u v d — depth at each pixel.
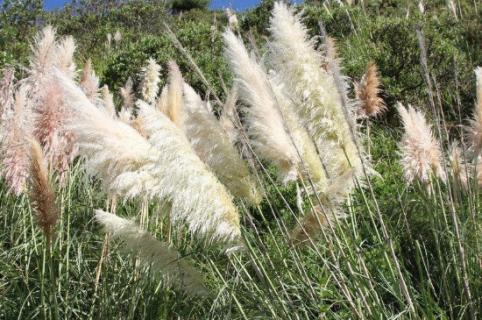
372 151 6.96
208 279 4.54
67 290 4.26
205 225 3.22
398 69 8.98
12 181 4.50
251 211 5.97
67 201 5.04
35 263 4.87
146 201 3.65
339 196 3.37
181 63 10.36
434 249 4.68
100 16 21.89
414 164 4.49
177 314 4.22
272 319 3.57
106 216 3.58
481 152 4.21
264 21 14.02
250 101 3.49
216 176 3.38
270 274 3.81
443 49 8.98
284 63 3.53
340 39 11.70
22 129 4.48
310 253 4.59
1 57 9.02
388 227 4.73
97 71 12.62
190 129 3.38
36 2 14.60
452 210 3.76
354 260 3.79
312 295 3.54
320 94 3.51
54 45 5.26
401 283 3.42
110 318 4.19
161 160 3.13
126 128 3.43
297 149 3.32
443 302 4.18
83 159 5.08
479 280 3.94
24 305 4.38
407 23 9.71
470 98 7.95
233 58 3.50
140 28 19.73
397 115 8.33
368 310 3.39
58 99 4.33
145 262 3.69
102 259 4.32
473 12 11.73
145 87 7.25
